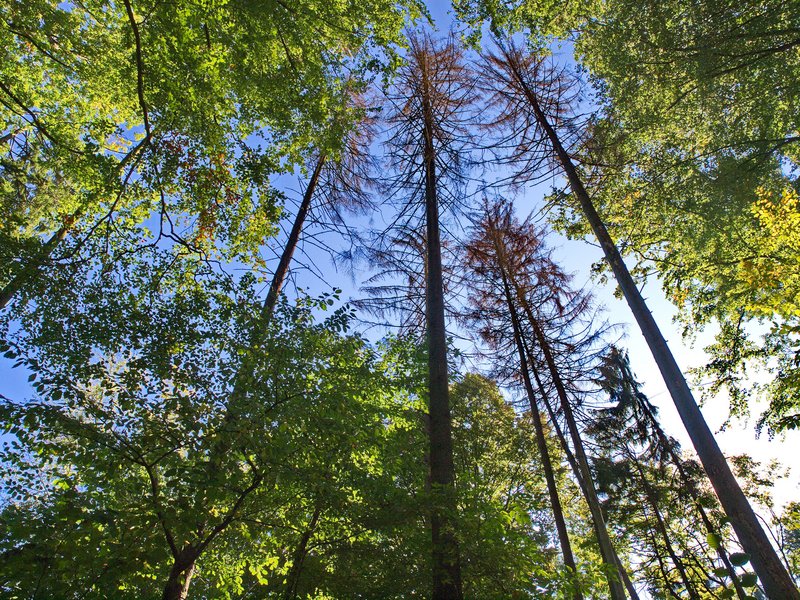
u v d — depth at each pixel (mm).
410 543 5867
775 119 9969
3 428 4023
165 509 4164
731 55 9031
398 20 8695
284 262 9352
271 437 4699
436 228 10070
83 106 11133
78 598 3719
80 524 3873
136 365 4992
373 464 6145
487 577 5719
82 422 4410
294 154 9625
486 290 13867
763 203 7961
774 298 7102
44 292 5301
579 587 5629
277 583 6289
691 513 13305
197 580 6707
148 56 7352
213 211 9000
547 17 12742
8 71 9805
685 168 10852
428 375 7734
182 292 6242
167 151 7988
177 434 4445
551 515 16906
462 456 13664
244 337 5570
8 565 3414
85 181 8578
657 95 10938
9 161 10836
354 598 5750
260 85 7957
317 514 5879
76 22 8953
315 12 7836
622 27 10242
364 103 12023
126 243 7242
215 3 6527
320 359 5680
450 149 12242
